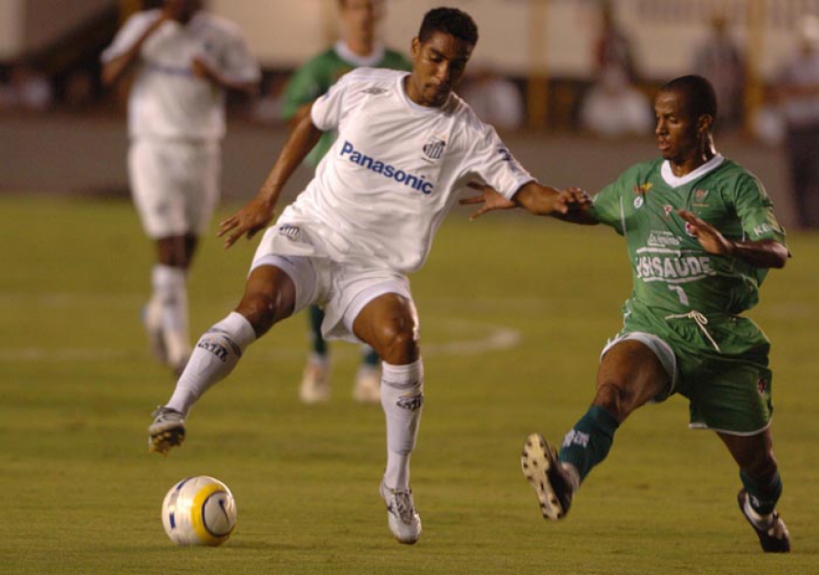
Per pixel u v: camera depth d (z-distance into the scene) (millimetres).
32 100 105812
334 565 21062
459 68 23422
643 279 22391
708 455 33219
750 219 21500
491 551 22609
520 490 28547
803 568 21844
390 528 23156
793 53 102062
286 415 37500
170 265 44844
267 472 29766
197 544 22219
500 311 62750
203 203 46406
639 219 22375
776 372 47812
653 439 35281
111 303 62031
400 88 23797
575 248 90250
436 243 89625
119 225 89812
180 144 45812
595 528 24922
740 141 104875
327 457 31719
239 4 100688
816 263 84125
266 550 22125
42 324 55125
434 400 40688
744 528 25297
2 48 107438
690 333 22000
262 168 99688
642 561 22094
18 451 31344
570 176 103625
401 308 23250
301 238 23734
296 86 40031
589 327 58500
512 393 42188
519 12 106875
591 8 107750
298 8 102000
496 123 105125
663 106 21938
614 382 21281
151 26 45812
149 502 26172
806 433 36469
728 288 22047
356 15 39844
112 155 102375
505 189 23641
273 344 52438
